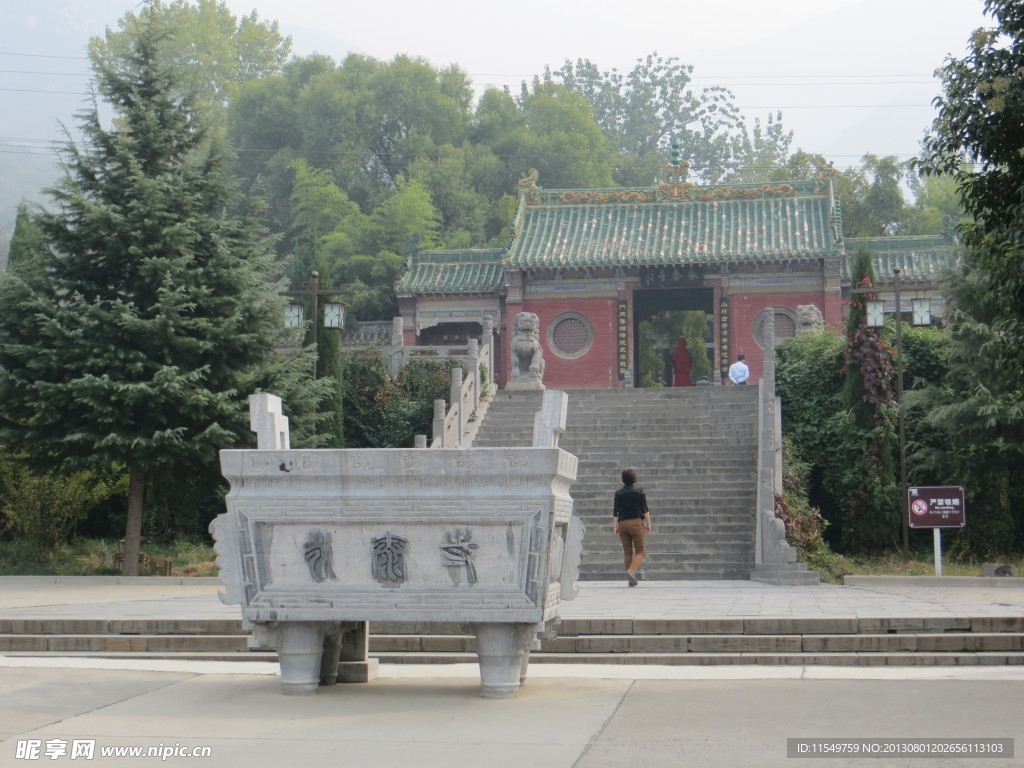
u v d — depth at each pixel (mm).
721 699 7848
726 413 24922
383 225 46938
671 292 39938
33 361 19641
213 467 20828
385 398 28453
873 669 9695
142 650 11305
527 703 7750
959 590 16078
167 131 21500
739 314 37250
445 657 10656
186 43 65750
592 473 22562
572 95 64812
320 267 26391
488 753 6340
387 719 7266
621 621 11086
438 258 40719
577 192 40031
